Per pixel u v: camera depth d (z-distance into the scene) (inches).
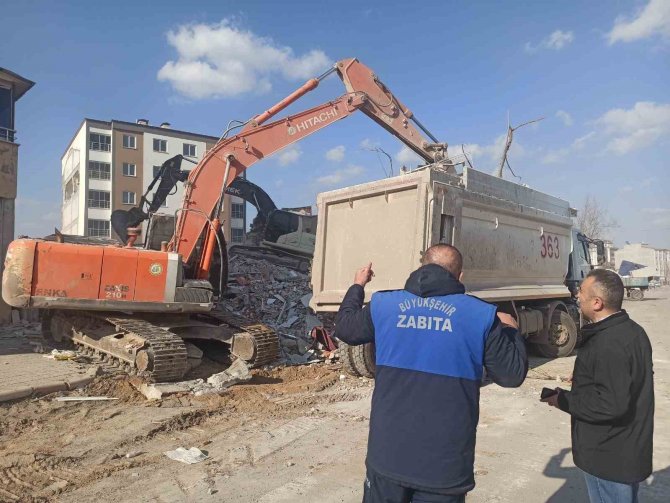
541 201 430.3
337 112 431.5
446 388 96.2
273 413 261.0
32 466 188.7
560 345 445.7
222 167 386.3
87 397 273.4
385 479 96.4
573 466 194.5
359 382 330.3
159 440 220.7
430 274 105.2
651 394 103.3
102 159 1983.3
